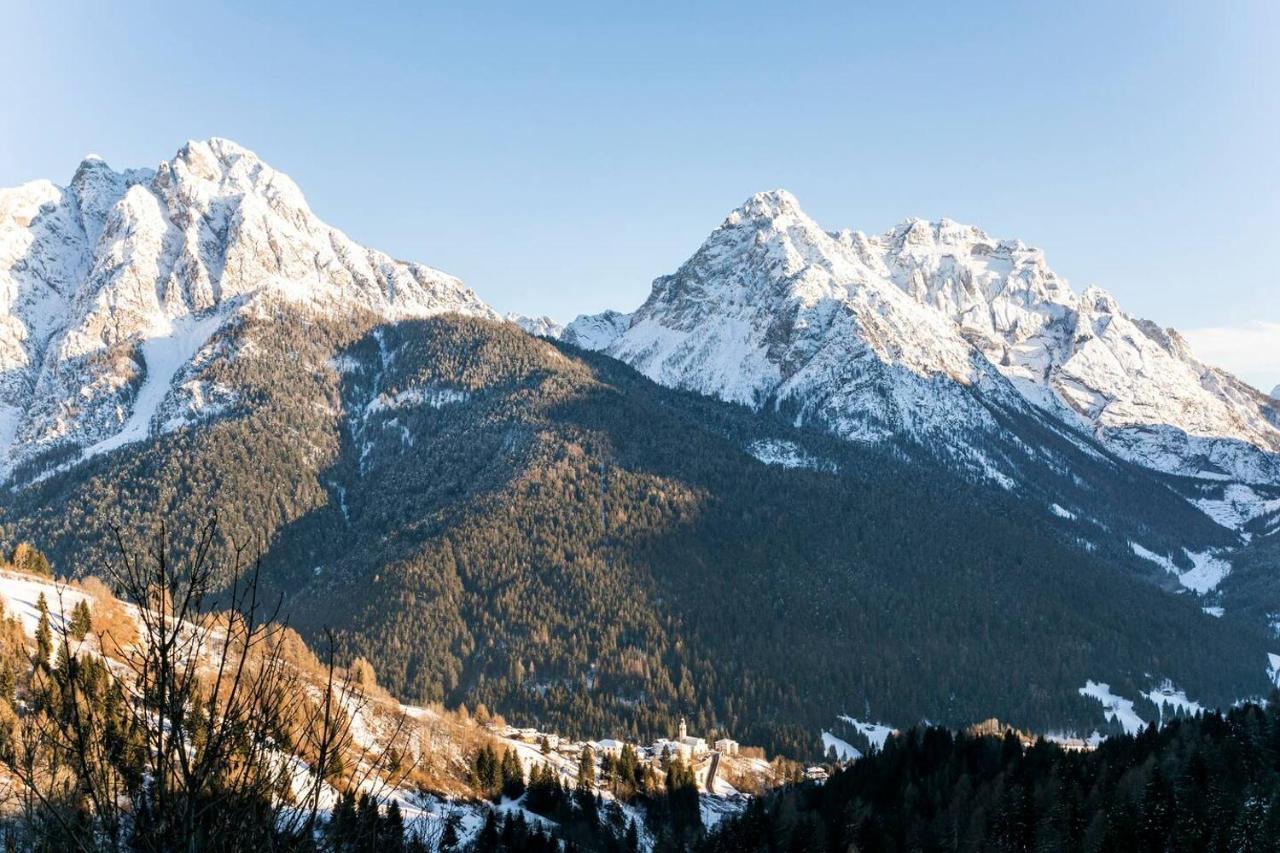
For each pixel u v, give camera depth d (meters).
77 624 61.38
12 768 21.64
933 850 133.38
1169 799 123.50
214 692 20.62
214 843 19.47
